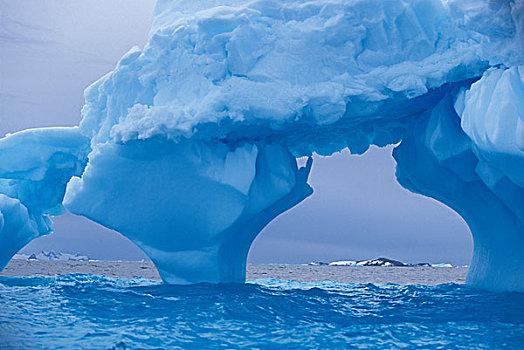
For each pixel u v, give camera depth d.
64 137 23.38
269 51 17.75
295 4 17.89
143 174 19.34
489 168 17.59
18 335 11.47
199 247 20.45
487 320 14.02
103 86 20.16
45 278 24.66
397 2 16.94
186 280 21.11
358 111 18.11
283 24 17.98
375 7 16.98
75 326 12.57
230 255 22.02
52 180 24.73
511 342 11.34
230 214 19.44
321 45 17.33
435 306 16.58
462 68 17.05
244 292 18.80
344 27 17.11
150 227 20.14
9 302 16.11
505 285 20.00
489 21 12.81
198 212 19.64
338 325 13.08
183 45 18.19
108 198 19.88
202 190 19.38
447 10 17.47
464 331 12.46
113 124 19.80
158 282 23.77
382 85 17.12
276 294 18.78
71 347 10.43
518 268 19.69
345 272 92.56
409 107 19.55
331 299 18.08
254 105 17.22
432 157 19.97
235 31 17.41
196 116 17.31
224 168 19.19
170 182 19.34
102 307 15.38
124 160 19.08
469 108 15.28
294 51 17.48
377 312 15.32
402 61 17.38
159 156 18.86
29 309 14.91
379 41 17.27
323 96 16.97
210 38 17.75
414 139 20.72
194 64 18.02
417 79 16.86
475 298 18.30
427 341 11.38
